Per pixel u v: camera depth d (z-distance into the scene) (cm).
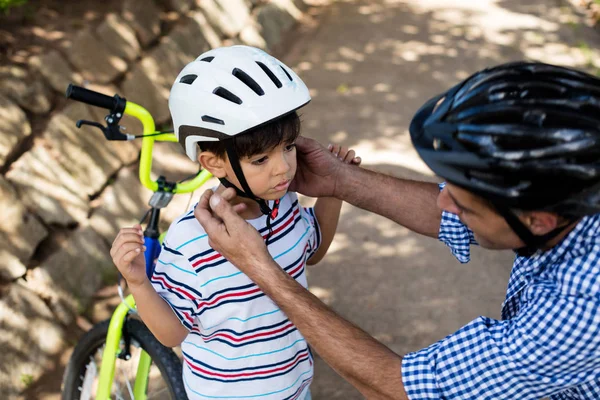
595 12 735
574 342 115
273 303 156
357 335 136
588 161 107
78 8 446
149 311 151
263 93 142
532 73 115
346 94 545
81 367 227
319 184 179
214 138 144
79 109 369
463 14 727
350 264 357
